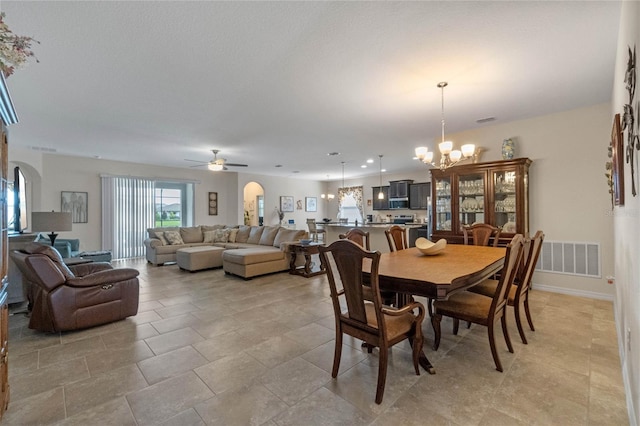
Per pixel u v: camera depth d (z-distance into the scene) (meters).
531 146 4.12
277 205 10.40
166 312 3.41
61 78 2.79
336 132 4.71
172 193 8.66
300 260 5.82
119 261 6.91
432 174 4.83
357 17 1.96
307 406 1.74
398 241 3.68
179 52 2.37
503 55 2.44
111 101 3.36
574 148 3.81
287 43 2.26
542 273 4.10
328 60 2.51
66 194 6.49
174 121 4.08
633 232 1.69
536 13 1.92
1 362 1.59
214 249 5.89
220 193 9.17
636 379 1.50
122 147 5.67
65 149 5.81
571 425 1.57
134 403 1.78
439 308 2.40
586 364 2.18
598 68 2.67
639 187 1.44
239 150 6.03
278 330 2.88
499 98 3.38
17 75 2.72
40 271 2.70
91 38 2.17
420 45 2.29
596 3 1.83
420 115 3.92
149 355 2.38
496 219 4.27
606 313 3.20
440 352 2.40
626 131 1.94
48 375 2.09
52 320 2.73
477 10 1.89
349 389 1.91
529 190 4.16
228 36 2.16
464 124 4.34
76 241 5.80
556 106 3.67
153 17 1.94
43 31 2.07
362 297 1.86
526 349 2.42
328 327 2.96
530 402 1.76
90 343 2.61
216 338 2.70
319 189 11.79
